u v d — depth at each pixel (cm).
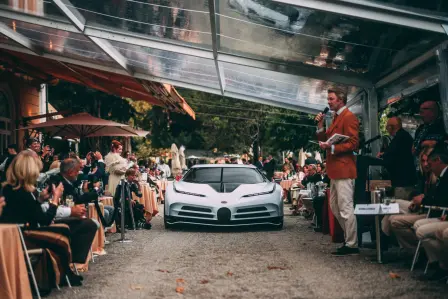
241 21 788
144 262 741
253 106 4259
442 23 661
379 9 655
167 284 591
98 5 816
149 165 2291
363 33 754
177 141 5169
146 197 1328
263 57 1014
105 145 2469
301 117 2281
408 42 756
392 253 788
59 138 2031
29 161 534
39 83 1667
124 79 1447
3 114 1584
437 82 754
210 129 4650
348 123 761
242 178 1237
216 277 629
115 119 2292
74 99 2130
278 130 2323
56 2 791
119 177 1195
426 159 671
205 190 1152
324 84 1143
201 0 702
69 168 723
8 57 1345
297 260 741
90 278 631
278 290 554
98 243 820
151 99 1853
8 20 978
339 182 766
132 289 567
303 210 1432
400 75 888
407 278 600
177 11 782
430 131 735
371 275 621
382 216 752
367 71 995
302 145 2348
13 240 479
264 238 1005
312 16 709
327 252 811
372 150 1046
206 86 1429
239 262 732
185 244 923
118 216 1136
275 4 677
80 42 1084
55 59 1270
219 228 1190
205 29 868
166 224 1152
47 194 604
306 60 987
